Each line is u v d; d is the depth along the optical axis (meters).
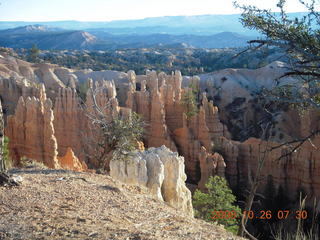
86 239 7.78
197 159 51.78
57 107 48.34
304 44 8.94
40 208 9.77
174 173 19.53
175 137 55.06
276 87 10.07
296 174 43.88
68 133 48.38
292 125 62.78
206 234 9.02
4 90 64.44
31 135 38.94
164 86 64.50
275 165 44.50
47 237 7.82
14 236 7.84
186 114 61.06
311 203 41.34
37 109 39.16
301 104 10.12
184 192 20.17
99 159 21.02
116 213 10.13
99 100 51.44
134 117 21.94
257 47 9.67
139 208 10.99
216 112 58.78
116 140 20.14
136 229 8.78
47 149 38.16
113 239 7.81
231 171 49.09
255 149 48.25
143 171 18.45
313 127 52.31
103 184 13.16
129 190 13.49
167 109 63.91
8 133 40.34
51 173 14.56
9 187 11.45
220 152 50.75
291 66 9.69
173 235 8.58
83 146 46.22
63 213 9.54
